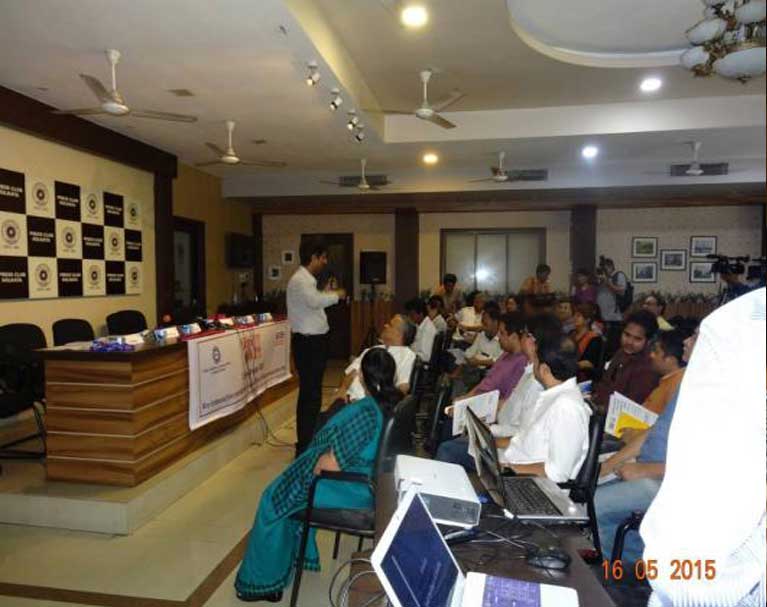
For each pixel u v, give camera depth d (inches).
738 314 30.7
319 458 86.3
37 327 170.2
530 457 86.2
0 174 171.6
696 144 228.8
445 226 355.6
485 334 202.2
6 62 148.3
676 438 31.4
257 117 198.5
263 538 89.7
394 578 39.5
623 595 64.1
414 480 59.8
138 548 109.5
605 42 163.9
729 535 29.1
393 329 146.3
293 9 120.3
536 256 347.3
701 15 147.3
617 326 220.4
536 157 260.8
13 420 179.6
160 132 221.1
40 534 114.3
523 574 51.3
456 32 148.3
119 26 127.3
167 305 259.1
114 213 226.4
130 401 118.9
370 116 199.0
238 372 165.0
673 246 330.6
